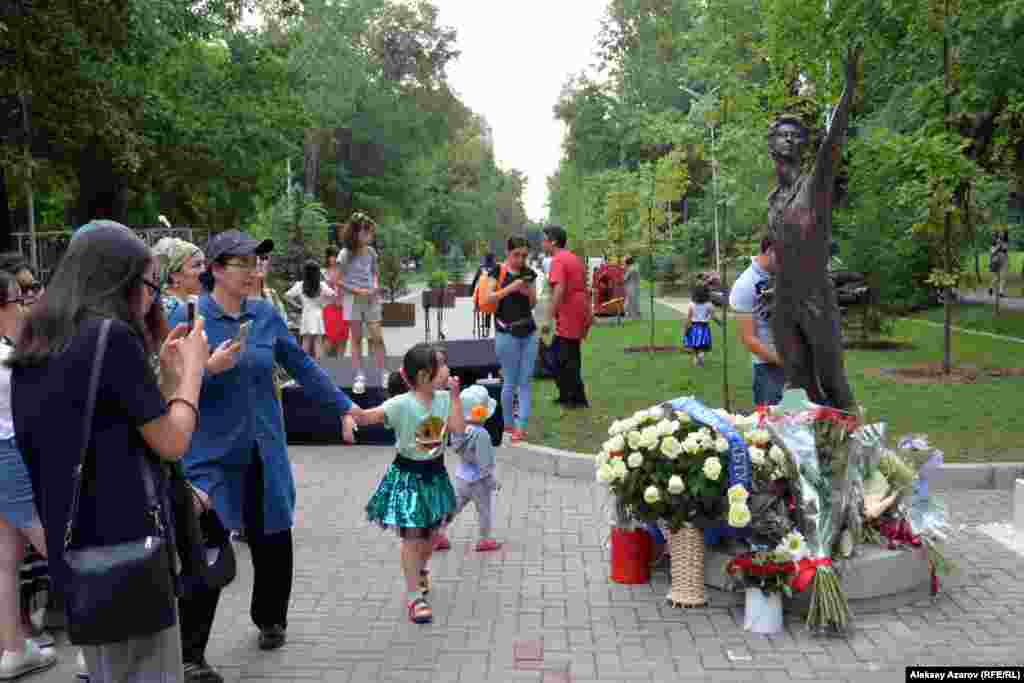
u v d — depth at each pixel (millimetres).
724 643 4961
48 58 16547
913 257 17375
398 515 5293
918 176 14367
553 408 11539
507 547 6695
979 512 7238
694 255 38250
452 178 82125
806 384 5816
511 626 5250
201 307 4750
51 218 31719
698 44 15656
